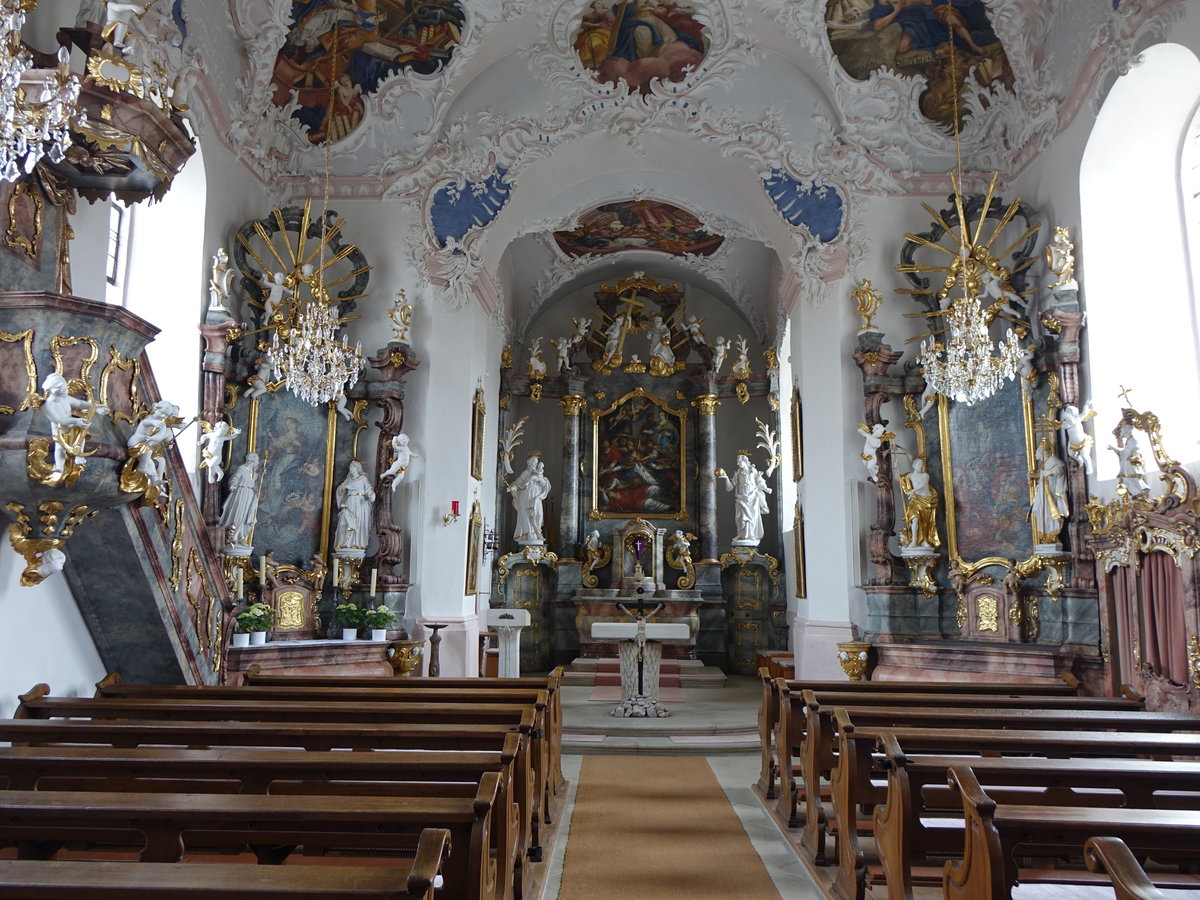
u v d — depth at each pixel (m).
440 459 14.20
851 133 14.45
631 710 13.23
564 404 21.55
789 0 13.81
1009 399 12.95
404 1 13.63
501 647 14.25
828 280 14.42
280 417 13.12
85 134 6.52
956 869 4.20
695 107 14.83
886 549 13.55
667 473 21.67
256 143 13.62
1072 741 5.63
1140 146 11.38
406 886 2.79
